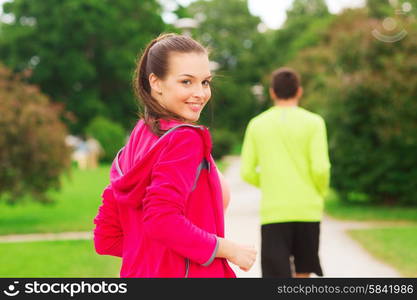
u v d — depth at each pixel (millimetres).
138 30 54062
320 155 5402
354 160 17141
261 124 5605
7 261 9508
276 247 5410
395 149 16859
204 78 2266
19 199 16078
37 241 12156
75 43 52469
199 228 2135
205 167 2207
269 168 5520
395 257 9000
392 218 14828
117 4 53750
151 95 2316
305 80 28953
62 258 9812
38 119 15305
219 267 2227
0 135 14797
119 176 2332
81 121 54250
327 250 9961
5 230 14078
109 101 56938
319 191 5516
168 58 2230
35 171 15562
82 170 41094
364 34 16875
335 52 17375
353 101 16688
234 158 50531
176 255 2188
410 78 15898
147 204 2104
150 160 2145
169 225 2068
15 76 15828
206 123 2553
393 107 16031
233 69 75312
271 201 5484
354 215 15414
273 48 74312
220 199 2281
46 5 51500
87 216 16766
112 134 47906
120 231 2430
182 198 2100
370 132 17000
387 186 17094
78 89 55688
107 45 54969
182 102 2234
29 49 52125
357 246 10328
